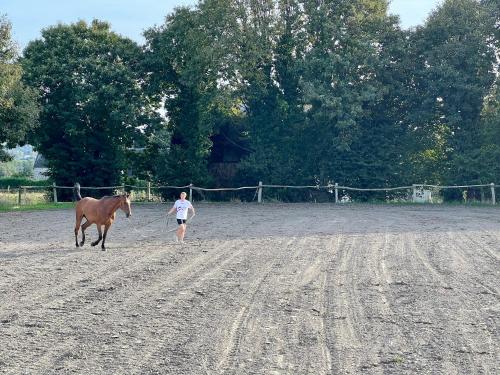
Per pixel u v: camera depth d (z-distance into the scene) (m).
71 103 40.12
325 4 40.47
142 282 13.81
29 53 41.81
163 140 41.41
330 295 12.42
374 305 11.59
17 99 34.66
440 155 40.41
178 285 13.47
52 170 41.44
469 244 19.30
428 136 40.47
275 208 34.62
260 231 23.11
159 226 25.25
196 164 41.50
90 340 9.52
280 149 41.47
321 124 40.44
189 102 41.81
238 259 16.77
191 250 18.48
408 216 28.97
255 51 39.94
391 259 16.58
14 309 11.38
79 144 41.09
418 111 39.03
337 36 39.53
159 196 42.06
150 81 42.19
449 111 38.47
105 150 41.62
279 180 40.91
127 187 41.59
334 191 40.66
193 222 26.66
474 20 39.09
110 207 18.44
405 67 39.78
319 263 16.03
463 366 8.33
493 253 17.52
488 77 38.72
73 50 41.41
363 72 40.94
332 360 8.57
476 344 9.25
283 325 10.30
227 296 12.39
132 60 41.97
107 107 40.16
